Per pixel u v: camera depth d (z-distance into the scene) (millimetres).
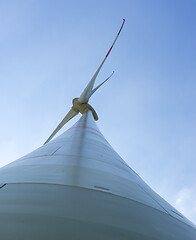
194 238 4730
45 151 8461
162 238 3818
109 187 5230
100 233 3240
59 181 4875
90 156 7914
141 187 6910
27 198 3900
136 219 4062
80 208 3773
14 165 6953
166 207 6047
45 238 2883
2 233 2865
